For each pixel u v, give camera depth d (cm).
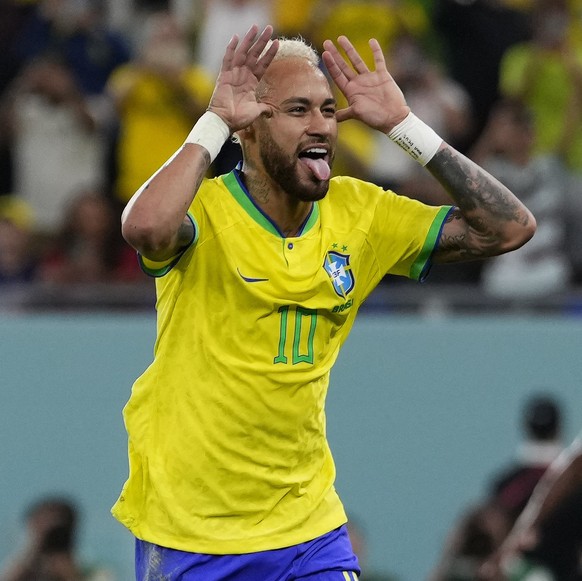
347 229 1409
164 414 1384
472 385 2595
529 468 2553
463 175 1416
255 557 1388
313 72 1365
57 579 2523
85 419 2564
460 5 3353
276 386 1357
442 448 2580
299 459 1402
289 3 3262
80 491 2548
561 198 3030
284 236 1379
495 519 2533
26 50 3303
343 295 1391
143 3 3503
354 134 3086
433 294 2672
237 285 1349
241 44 1352
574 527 2320
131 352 2580
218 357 1352
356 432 2583
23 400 2561
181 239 1331
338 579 1432
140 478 1409
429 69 3228
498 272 2911
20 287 2648
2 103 3216
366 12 3225
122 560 2539
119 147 3088
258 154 1370
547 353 2603
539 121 3269
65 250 2922
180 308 1366
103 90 3306
